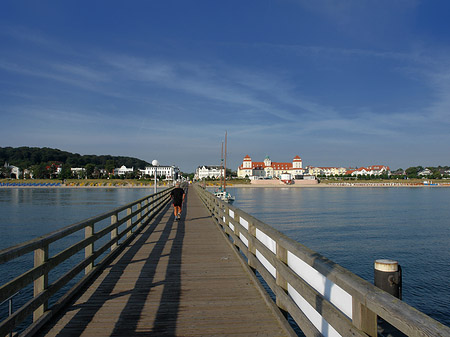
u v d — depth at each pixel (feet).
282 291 12.36
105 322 13.06
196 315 13.73
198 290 16.92
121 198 187.62
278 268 12.54
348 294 7.57
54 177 425.69
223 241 30.66
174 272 20.30
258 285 16.52
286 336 11.80
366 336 6.49
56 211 114.11
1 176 414.41
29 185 350.23
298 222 90.22
